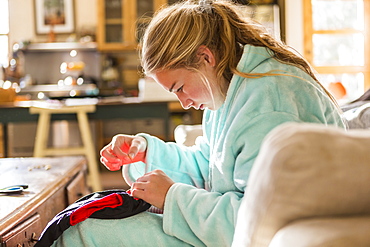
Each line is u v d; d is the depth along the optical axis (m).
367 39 6.64
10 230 1.07
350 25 6.66
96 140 6.23
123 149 1.38
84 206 1.12
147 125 6.52
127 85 6.65
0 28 6.66
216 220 1.06
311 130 0.52
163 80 1.22
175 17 1.22
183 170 1.46
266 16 6.38
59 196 1.58
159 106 4.18
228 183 1.16
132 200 1.16
